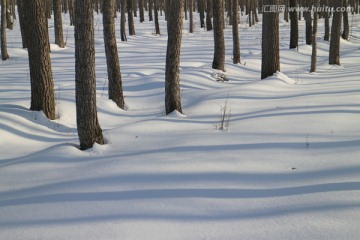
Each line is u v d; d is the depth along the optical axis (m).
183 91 10.77
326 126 6.67
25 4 8.23
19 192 4.93
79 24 6.10
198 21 44.56
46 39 8.50
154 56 19.09
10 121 8.03
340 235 3.49
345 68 15.34
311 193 4.32
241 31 32.94
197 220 3.86
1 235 3.78
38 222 3.98
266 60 11.70
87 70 6.23
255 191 4.46
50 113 8.68
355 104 7.91
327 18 25.34
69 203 4.35
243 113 8.00
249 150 5.73
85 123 6.35
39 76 8.48
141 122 7.61
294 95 9.30
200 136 6.49
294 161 5.30
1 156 6.77
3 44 19.31
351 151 5.50
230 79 13.09
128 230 3.70
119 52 20.56
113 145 6.48
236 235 3.58
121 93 10.10
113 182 4.82
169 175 4.94
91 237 3.62
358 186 4.41
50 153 6.22
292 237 3.51
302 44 23.09
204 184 4.66
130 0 29.94
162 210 4.06
